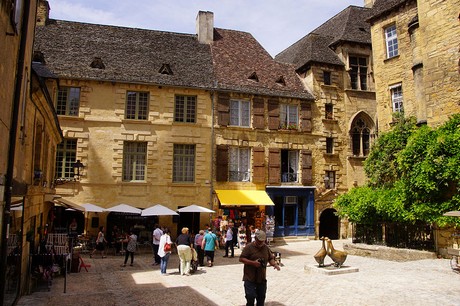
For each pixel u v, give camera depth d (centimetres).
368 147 2881
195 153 2459
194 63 2652
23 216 923
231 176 2547
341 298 905
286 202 2641
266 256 689
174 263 1673
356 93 2872
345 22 3023
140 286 1146
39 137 1272
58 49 2377
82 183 2230
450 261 1268
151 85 2405
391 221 1692
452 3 1706
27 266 1034
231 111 2595
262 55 2975
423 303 830
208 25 2897
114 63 2428
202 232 1603
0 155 633
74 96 2311
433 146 1462
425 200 1496
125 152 2364
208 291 1052
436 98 1742
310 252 2034
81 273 1399
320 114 2772
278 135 2652
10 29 663
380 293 936
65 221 2216
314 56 2822
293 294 977
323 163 2741
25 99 883
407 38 2159
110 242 2195
